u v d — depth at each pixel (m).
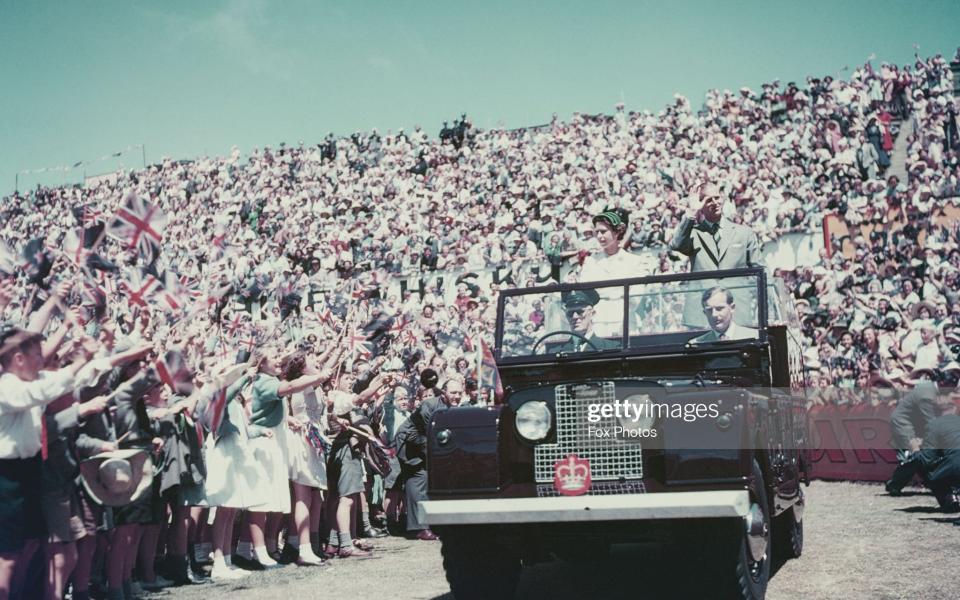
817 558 7.80
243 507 8.27
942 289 19.14
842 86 28.73
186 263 32.00
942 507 10.41
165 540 8.59
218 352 10.10
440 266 24.81
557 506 5.66
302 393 9.50
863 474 13.98
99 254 7.26
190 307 8.62
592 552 6.35
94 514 6.26
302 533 9.02
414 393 14.41
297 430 9.13
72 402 6.00
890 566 7.23
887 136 25.91
